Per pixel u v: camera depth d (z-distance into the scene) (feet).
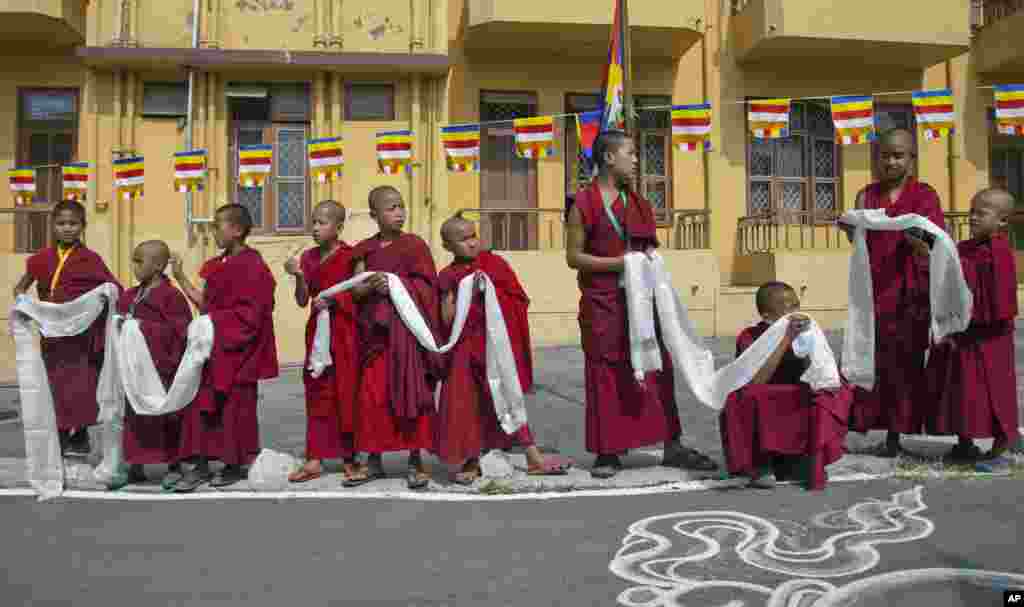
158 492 15.43
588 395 15.81
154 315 16.16
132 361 15.52
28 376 15.58
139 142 41.68
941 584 9.93
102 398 15.94
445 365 15.58
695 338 15.74
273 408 27.22
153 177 41.73
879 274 16.43
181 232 41.73
